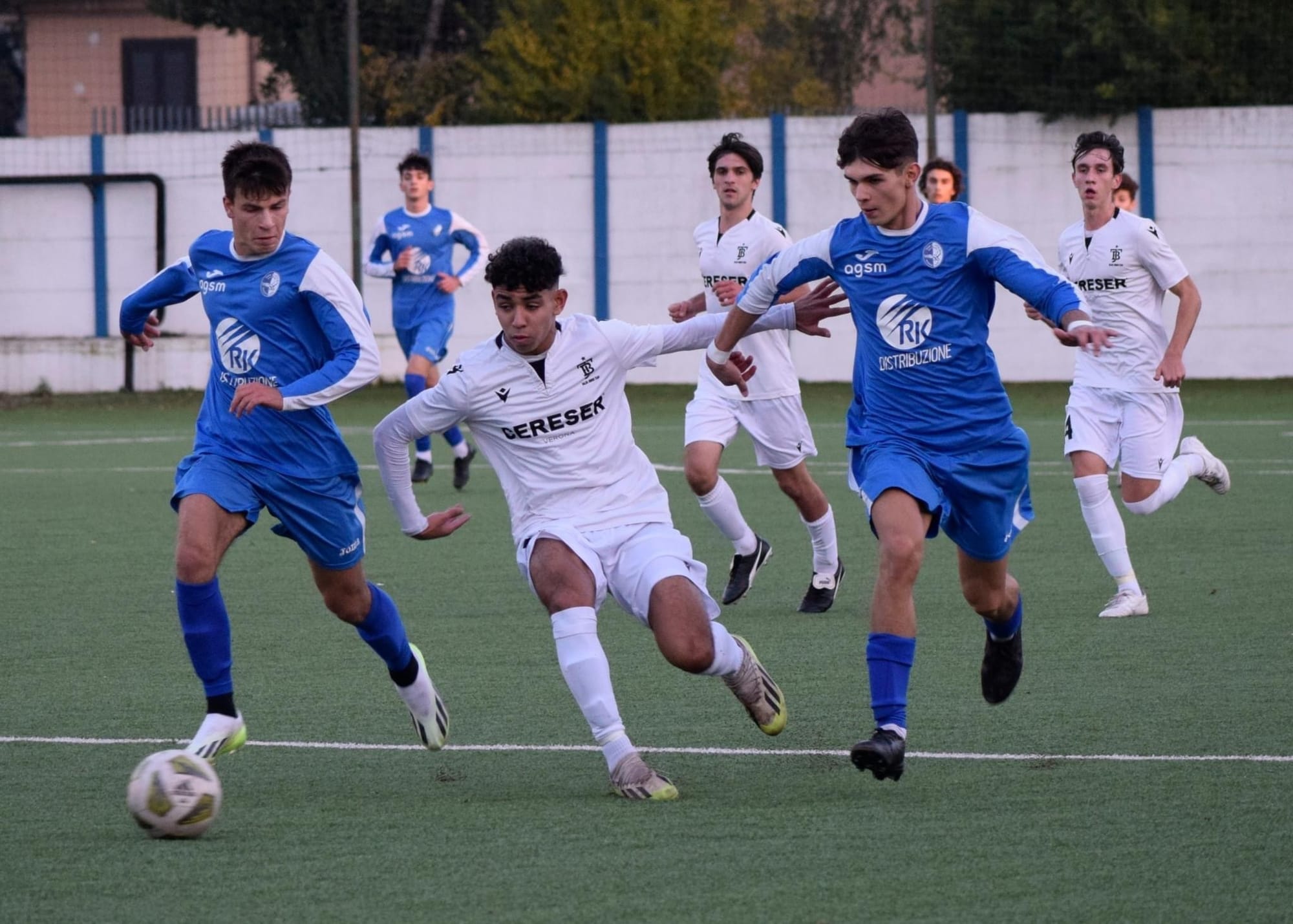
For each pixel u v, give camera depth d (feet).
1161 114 294.05
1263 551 113.60
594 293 309.42
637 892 44.01
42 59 456.86
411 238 166.81
